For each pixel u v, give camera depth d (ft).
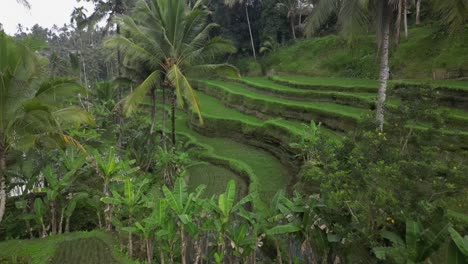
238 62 128.36
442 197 17.30
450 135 26.08
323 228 21.03
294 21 123.95
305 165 38.11
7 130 25.59
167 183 43.52
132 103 43.83
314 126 41.47
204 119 76.33
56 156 37.37
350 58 86.17
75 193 35.53
